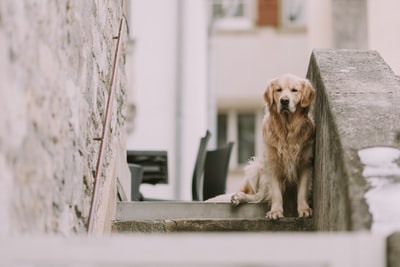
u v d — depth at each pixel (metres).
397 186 5.41
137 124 17.05
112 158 7.48
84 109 6.10
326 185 6.45
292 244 4.35
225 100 23.67
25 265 4.28
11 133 4.36
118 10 8.33
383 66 7.50
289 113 7.30
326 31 19.28
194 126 17.23
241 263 4.32
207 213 7.68
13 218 4.37
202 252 4.32
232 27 23.89
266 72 23.78
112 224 7.29
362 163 5.66
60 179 5.27
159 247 4.33
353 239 4.40
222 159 11.30
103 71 7.14
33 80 4.73
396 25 13.74
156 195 16.67
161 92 17.14
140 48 17.25
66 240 4.32
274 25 23.95
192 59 17.30
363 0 18.72
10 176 4.32
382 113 6.34
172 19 17.33
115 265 4.31
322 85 7.05
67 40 5.52
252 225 7.28
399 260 4.43
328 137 6.46
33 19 4.74
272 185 7.46
